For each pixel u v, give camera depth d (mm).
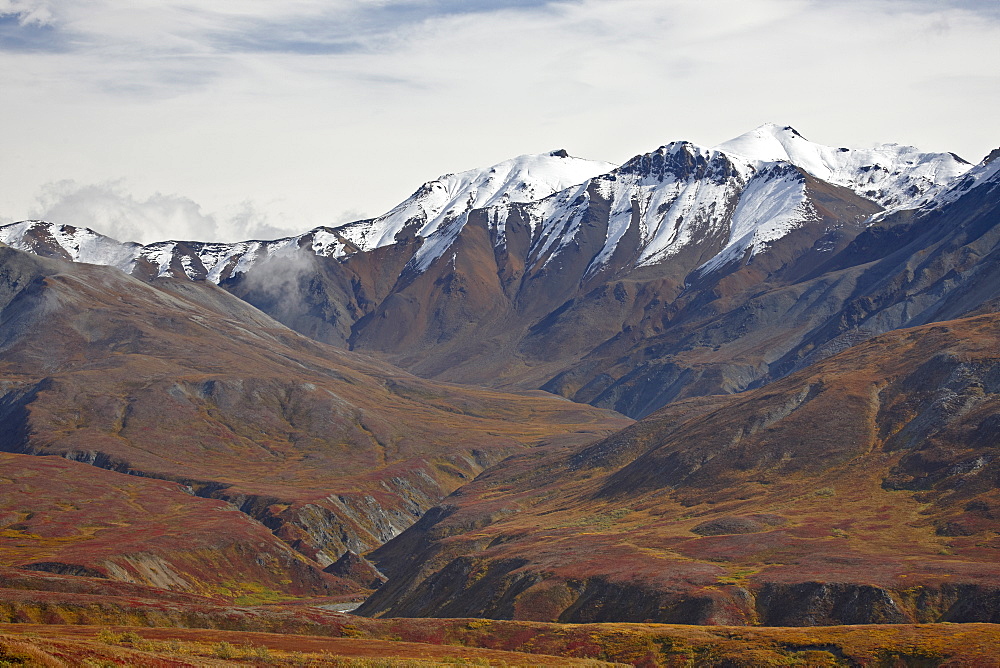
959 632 88188
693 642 95438
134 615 106562
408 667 68812
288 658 68812
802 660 88500
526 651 101375
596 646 98000
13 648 52750
